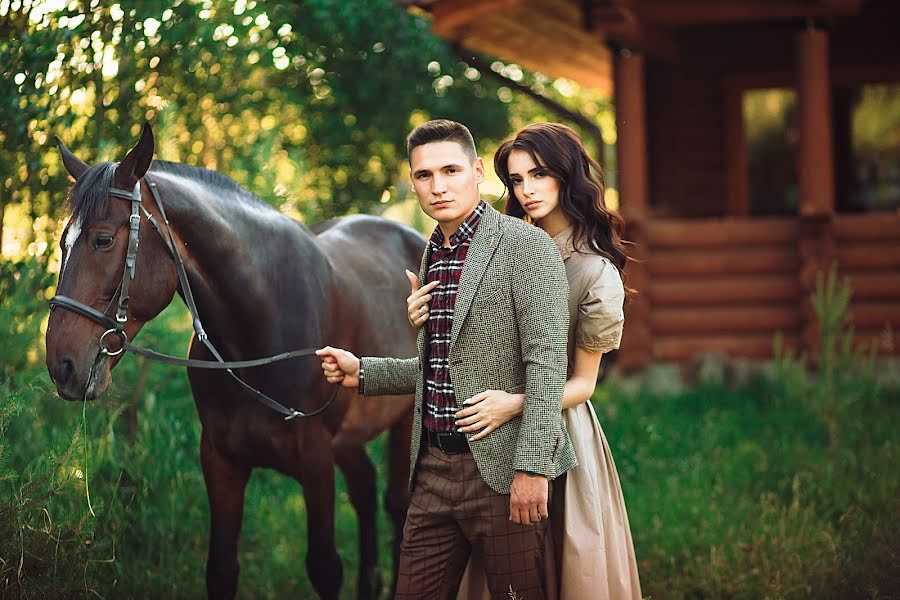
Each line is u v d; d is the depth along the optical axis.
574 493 2.64
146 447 4.41
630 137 8.54
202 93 5.79
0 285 4.21
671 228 8.43
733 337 8.38
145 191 3.11
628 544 2.79
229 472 3.53
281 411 3.35
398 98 9.77
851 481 4.79
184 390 5.03
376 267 4.38
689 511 4.71
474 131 12.42
